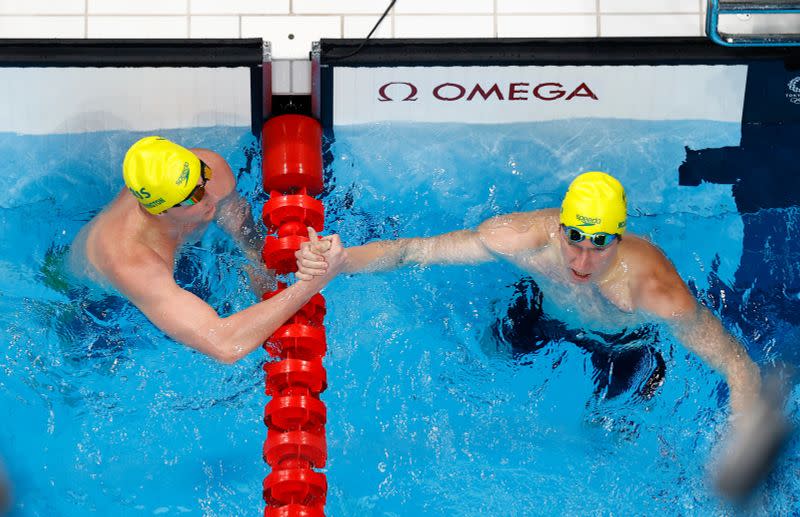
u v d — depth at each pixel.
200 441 12.86
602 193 11.96
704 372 13.16
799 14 15.30
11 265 13.94
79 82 14.67
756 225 14.76
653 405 13.08
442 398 13.24
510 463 12.82
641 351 13.25
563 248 12.48
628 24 15.48
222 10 15.33
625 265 12.66
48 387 13.07
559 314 13.33
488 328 13.59
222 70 14.66
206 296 13.52
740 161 15.34
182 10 15.31
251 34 15.29
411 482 12.66
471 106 15.20
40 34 15.12
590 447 12.91
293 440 11.30
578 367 13.33
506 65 14.73
